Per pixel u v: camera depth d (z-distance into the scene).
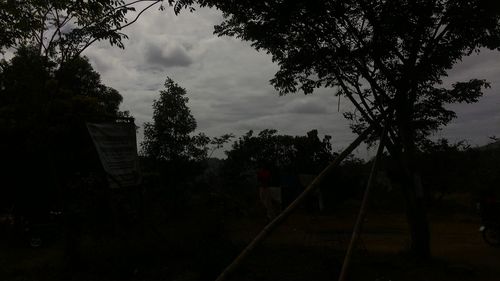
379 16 8.52
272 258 9.78
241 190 25.30
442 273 9.01
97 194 11.33
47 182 14.32
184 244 10.13
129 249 9.57
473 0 8.41
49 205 14.80
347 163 26.42
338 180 24.00
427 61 8.94
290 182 22.98
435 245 13.47
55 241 14.13
